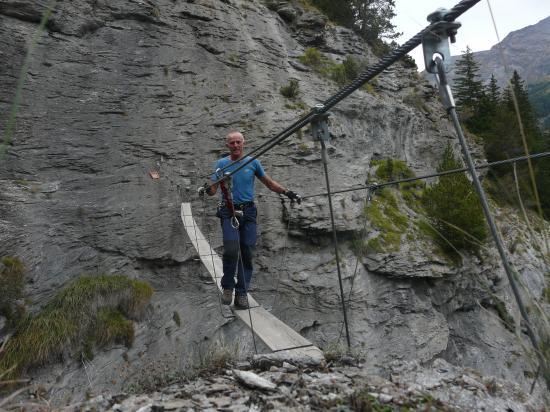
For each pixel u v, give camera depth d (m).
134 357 7.01
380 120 15.00
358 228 10.50
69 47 9.02
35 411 2.39
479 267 10.70
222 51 11.68
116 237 8.12
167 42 10.62
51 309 6.79
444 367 2.77
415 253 10.80
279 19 15.05
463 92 31.44
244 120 10.78
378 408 2.15
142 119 9.38
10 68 8.13
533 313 1.47
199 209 9.27
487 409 2.14
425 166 16.34
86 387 6.25
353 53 16.30
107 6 9.95
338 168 11.34
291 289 9.53
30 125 7.96
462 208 10.62
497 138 12.16
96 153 8.51
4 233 6.91
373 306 10.07
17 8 8.59
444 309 11.37
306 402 2.32
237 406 2.35
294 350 3.29
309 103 12.50
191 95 10.37
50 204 7.61
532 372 1.63
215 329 8.22
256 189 10.04
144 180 8.83
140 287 7.71
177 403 2.42
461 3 1.45
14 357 5.96
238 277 4.57
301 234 10.05
